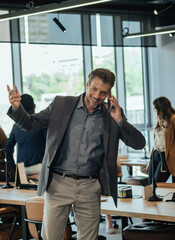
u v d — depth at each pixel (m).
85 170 2.71
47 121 2.78
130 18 9.37
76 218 2.82
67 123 2.69
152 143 10.14
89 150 2.70
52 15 8.51
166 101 5.69
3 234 4.01
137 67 10.18
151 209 3.24
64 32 8.66
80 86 9.48
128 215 3.18
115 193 2.77
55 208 2.73
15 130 4.90
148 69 10.28
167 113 5.64
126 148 9.35
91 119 2.71
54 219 2.74
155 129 5.73
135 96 10.15
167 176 5.63
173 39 9.79
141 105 10.20
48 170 2.69
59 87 9.23
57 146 2.67
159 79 10.11
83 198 2.73
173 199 3.58
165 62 9.95
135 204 3.46
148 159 7.54
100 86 2.55
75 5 5.68
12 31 8.04
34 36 8.30
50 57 9.01
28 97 4.77
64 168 2.72
